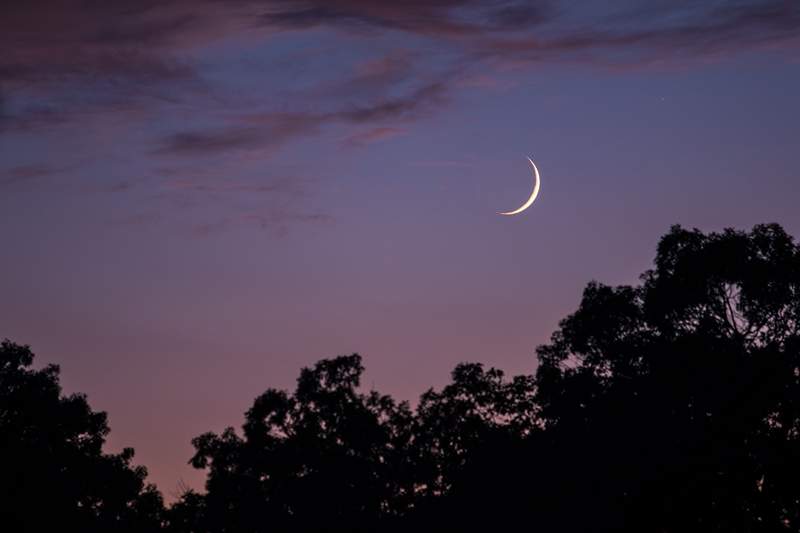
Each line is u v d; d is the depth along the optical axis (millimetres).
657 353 42938
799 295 41531
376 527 46469
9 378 57500
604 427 42500
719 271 41781
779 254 41875
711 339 42031
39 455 57188
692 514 39969
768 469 39125
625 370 44188
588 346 44656
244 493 47969
